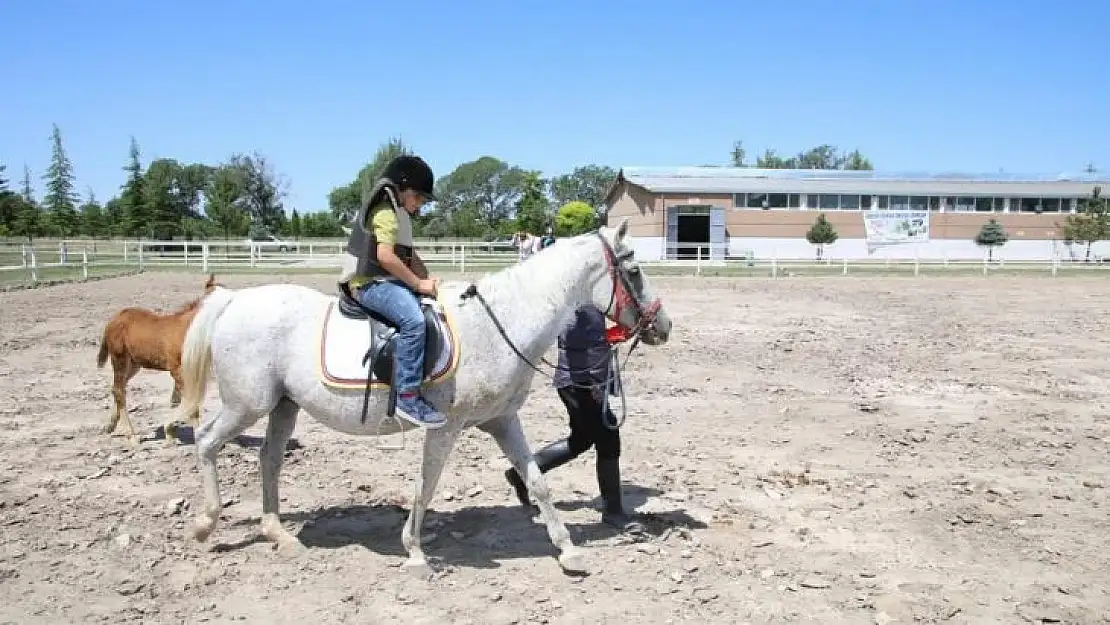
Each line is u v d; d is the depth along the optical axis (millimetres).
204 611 4879
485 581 5344
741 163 126875
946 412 10484
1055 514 6742
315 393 5355
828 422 9914
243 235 71312
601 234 5520
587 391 6020
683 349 15516
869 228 51188
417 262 5555
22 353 13938
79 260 39531
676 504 6887
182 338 8078
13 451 8086
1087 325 19438
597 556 5750
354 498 6965
